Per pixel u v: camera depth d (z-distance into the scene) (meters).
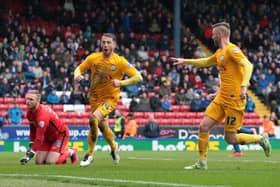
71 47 62.66
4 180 17.25
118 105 58.66
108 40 23.58
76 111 56.06
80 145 49.78
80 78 23.75
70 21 67.12
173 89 61.97
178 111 59.69
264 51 68.50
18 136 50.81
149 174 19.50
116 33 68.06
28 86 56.56
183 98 60.19
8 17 64.62
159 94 59.56
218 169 22.38
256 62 65.38
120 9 70.00
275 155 38.75
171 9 74.44
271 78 64.50
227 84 21.75
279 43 71.19
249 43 69.19
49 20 67.31
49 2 69.25
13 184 16.00
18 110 53.16
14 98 56.06
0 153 41.78
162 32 69.88
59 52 60.88
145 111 58.22
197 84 62.25
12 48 59.34
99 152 44.34
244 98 21.14
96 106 24.19
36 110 23.59
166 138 53.97
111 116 55.84
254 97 64.00
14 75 56.78
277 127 57.66
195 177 18.44
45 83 57.28
